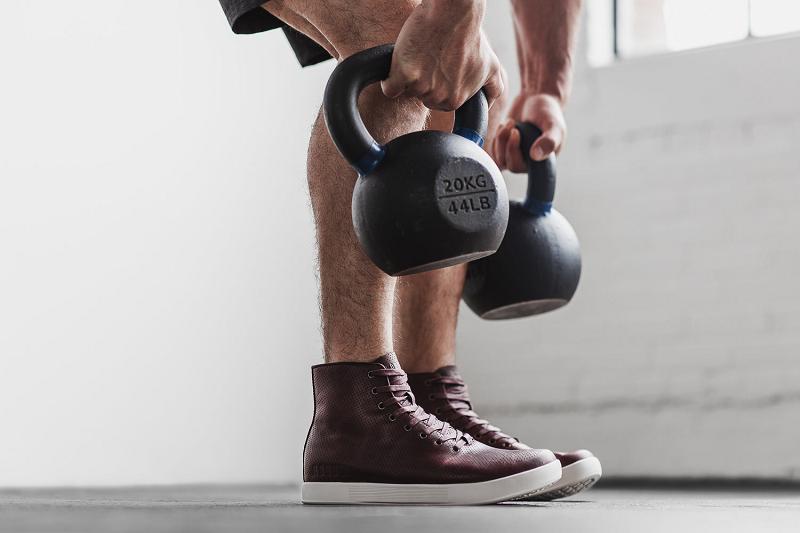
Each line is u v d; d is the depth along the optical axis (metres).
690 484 3.32
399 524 0.70
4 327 2.54
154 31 3.11
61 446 2.66
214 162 3.28
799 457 3.26
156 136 3.07
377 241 0.92
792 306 3.32
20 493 2.21
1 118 2.58
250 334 3.34
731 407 3.38
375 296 1.13
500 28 3.93
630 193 3.62
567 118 3.74
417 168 0.90
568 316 3.69
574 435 3.64
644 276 3.57
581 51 3.74
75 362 2.72
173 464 3.01
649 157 3.60
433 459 1.13
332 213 1.11
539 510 1.00
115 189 2.91
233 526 0.67
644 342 3.55
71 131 2.79
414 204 0.89
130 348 2.90
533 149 1.38
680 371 3.48
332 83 0.94
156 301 3.00
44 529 0.65
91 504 1.20
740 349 3.38
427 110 1.11
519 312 1.41
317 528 0.65
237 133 3.38
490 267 1.34
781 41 3.42
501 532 0.64
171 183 3.11
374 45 1.08
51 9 2.77
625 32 3.72
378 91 1.05
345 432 1.15
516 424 3.74
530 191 1.37
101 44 2.93
